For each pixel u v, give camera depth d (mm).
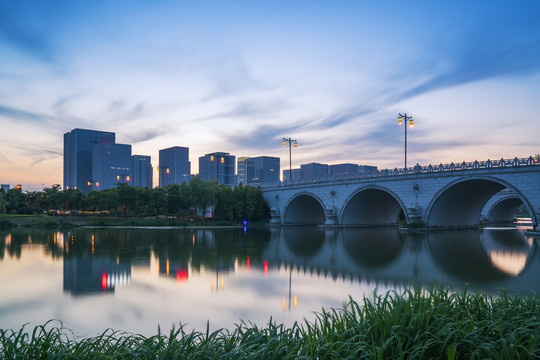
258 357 7617
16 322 15875
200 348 8055
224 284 23125
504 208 108812
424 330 8578
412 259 33156
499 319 9133
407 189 67125
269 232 70375
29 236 59594
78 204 115438
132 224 90875
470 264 30141
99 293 20969
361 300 18922
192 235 62281
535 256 34188
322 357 7582
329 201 84312
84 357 7781
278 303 18500
